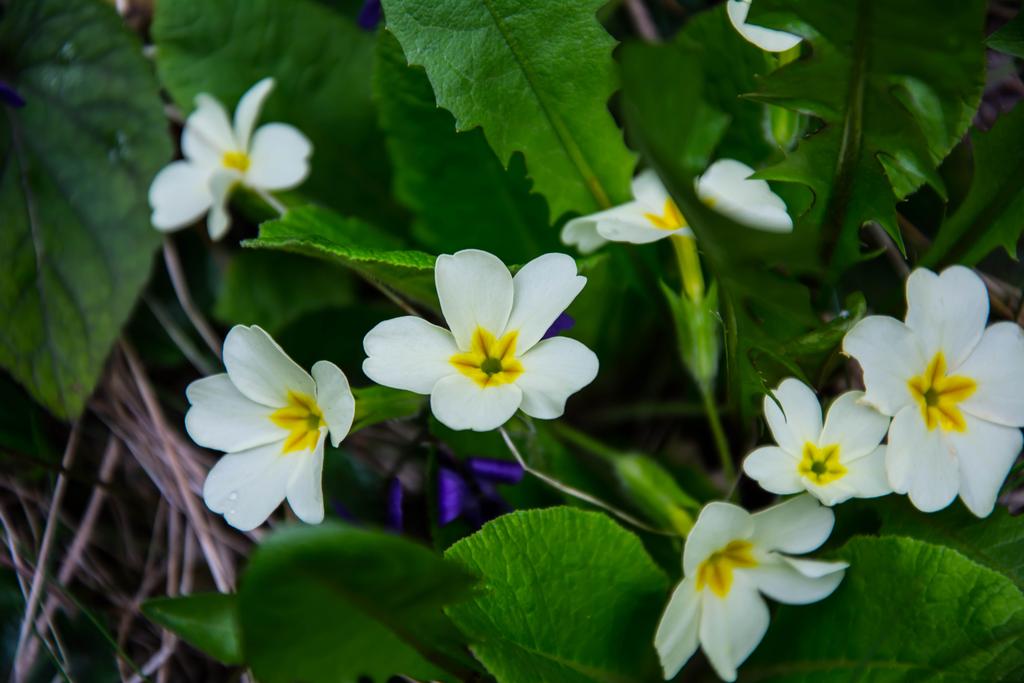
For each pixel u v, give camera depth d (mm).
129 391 322
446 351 253
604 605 262
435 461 284
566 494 284
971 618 250
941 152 262
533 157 284
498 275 251
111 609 313
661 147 227
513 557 256
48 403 306
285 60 321
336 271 329
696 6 331
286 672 236
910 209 300
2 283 309
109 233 308
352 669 244
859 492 250
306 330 309
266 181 309
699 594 251
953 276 250
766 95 259
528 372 252
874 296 304
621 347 316
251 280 328
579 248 286
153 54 325
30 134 313
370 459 308
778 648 265
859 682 256
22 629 299
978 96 257
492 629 252
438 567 236
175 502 314
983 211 273
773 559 254
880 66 252
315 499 250
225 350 258
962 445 251
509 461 282
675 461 299
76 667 303
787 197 284
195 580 313
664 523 281
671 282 294
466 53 275
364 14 311
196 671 305
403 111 293
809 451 253
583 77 276
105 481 316
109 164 310
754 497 284
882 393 247
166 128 309
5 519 303
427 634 246
